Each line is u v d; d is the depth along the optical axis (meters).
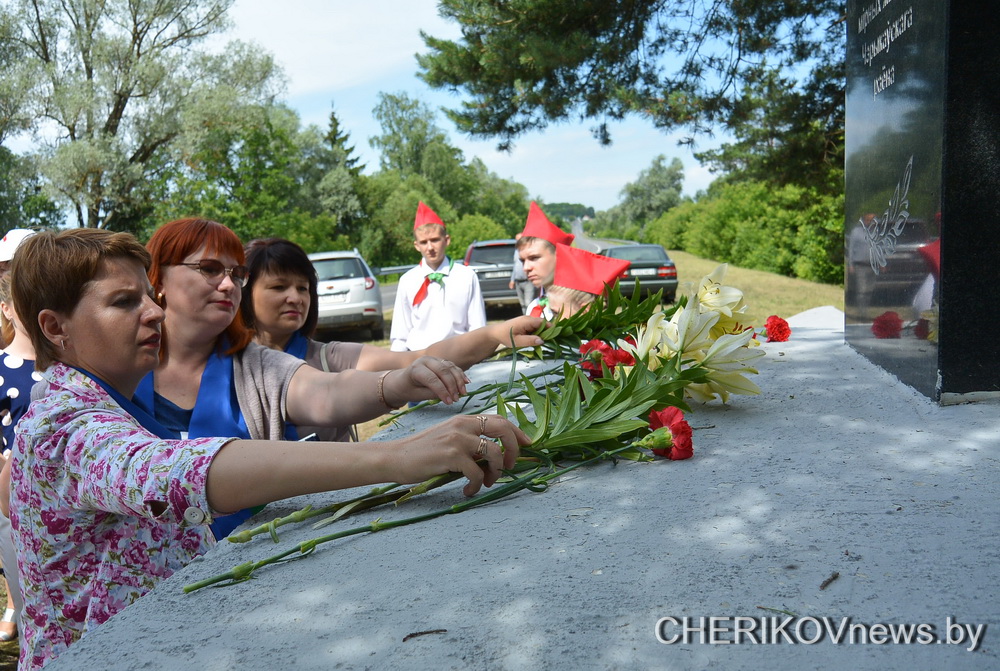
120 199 24.84
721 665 0.98
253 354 2.15
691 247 42.47
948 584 1.15
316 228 39.53
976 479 1.59
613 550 1.34
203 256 2.02
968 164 2.22
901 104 2.58
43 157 24.33
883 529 1.36
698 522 1.44
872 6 2.94
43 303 1.49
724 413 2.29
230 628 1.17
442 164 78.75
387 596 1.23
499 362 3.35
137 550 1.51
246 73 25.81
